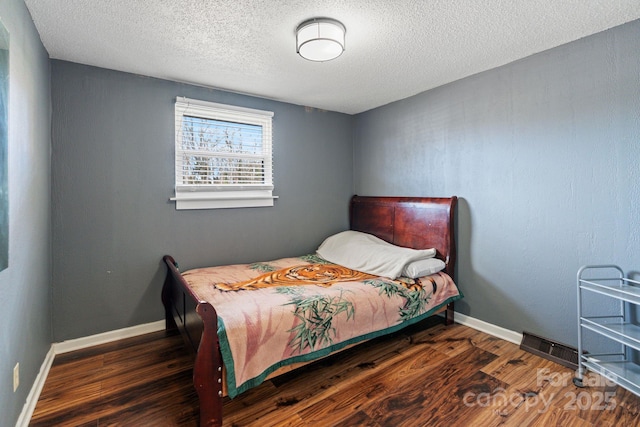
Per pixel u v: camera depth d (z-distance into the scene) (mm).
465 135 2697
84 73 2334
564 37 2002
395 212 3260
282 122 3312
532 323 2316
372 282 2408
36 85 1837
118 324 2490
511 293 2434
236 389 1563
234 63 2344
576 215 2070
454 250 2795
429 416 1630
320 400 1767
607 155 1929
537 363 2129
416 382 1929
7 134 1253
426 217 2941
